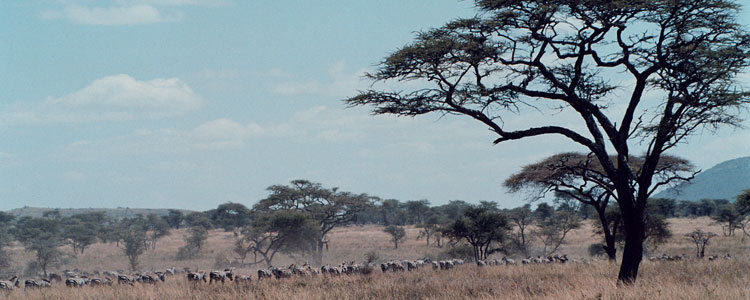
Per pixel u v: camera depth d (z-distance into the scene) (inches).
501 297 996.6
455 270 1729.8
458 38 1192.8
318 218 4320.9
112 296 1245.7
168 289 1312.7
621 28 1197.1
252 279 1609.3
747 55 1191.6
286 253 4261.8
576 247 4202.8
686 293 912.9
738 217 4352.9
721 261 1649.9
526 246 3846.0
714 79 1171.3
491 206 5910.4
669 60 1219.9
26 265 4195.4
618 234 3016.7
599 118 1240.8
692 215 7864.2
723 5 1161.4
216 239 5940.0
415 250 4564.5
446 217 6363.2
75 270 3555.6
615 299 897.5
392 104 1213.7
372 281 1392.7
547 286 1139.9
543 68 1215.6
